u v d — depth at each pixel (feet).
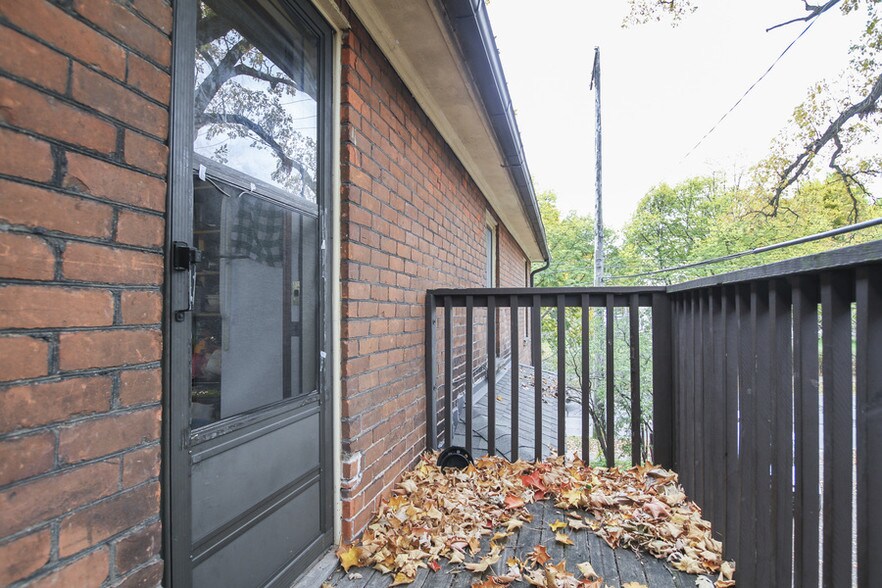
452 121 11.31
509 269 28.12
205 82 3.96
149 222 3.28
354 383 6.45
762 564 4.72
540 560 5.91
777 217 33.68
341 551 5.97
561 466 9.07
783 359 4.35
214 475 4.01
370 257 7.10
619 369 26.91
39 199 2.51
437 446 10.52
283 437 5.09
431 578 5.66
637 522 6.79
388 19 7.16
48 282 2.56
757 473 4.83
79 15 2.74
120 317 3.04
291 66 5.39
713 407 6.33
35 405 2.49
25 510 2.44
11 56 2.37
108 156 2.94
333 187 6.24
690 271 44.19
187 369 3.68
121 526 3.03
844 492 3.37
